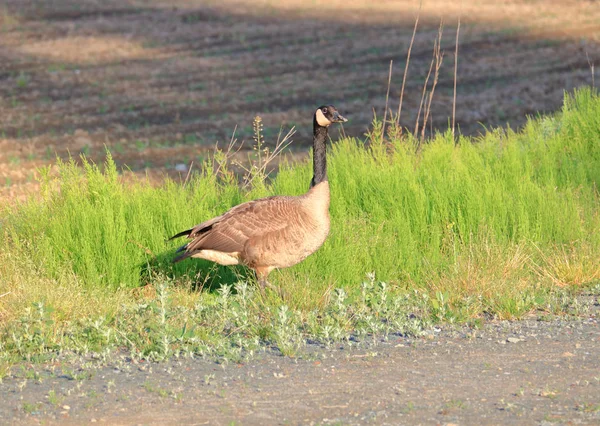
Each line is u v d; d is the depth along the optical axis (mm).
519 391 12789
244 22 70500
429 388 12977
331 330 15797
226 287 16875
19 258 18875
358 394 12742
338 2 76562
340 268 19375
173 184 22516
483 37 62250
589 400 12359
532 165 26047
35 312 15875
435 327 16484
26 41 65812
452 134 27781
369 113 45125
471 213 21406
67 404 12469
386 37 63625
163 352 14664
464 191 22266
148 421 11766
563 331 16062
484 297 17781
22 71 57281
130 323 16156
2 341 15320
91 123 44812
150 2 78438
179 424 11656
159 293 16516
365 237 20328
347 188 22609
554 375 13516
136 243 19734
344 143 26016
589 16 68062
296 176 23219
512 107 45594
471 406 12180
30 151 38781
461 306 17391
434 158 25500
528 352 14789
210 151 38125
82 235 19594
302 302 17562
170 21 71500
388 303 17062
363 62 57125
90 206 20156
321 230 17734
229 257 17797
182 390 13023
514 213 21750
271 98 49188
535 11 70938
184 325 15555
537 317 17031
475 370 13828
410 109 45875
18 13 74500
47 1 79500
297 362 14422
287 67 56781
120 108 47938
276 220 17438
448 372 13742
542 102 46406
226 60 59281
